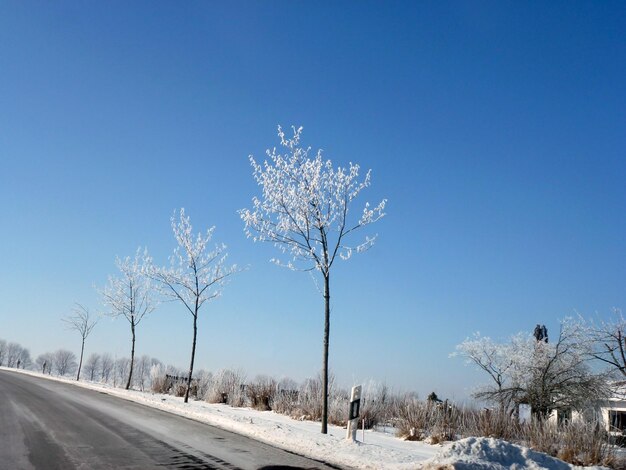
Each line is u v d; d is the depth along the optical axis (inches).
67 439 429.7
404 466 343.3
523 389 896.3
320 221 565.3
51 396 877.8
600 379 846.5
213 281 941.8
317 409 712.4
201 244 950.4
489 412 607.5
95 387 1231.5
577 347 882.1
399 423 621.0
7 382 1213.7
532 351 938.7
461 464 318.3
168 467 334.6
